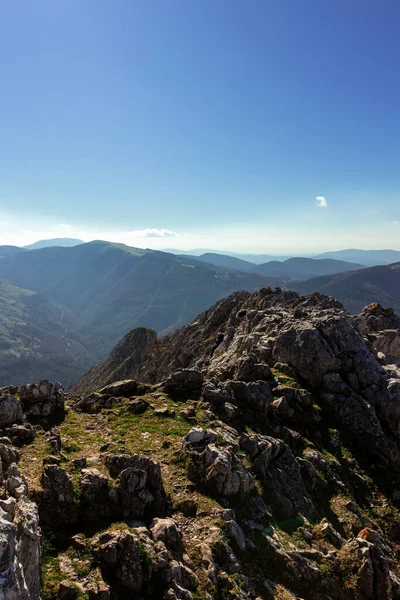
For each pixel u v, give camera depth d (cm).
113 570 1175
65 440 2009
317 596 1402
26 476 1519
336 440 2566
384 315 5325
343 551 1638
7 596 793
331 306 4931
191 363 5444
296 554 1505
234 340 4409
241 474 1762
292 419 2608
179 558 1291
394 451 2481
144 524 1398
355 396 2798
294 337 3247
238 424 2422
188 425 2283
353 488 2267
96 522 1375
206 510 1549
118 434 2156
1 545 841
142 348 9456
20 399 2323
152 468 1586
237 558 1392
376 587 1503
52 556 1202
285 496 1894
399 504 2220
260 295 6400
